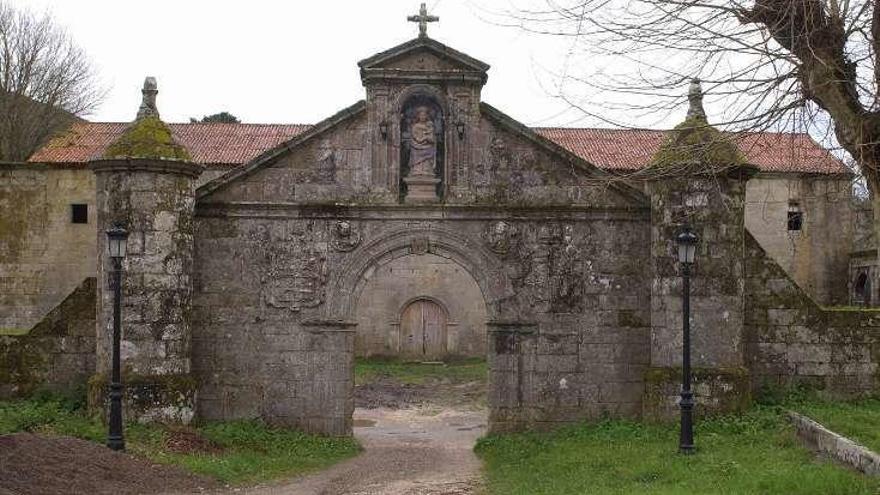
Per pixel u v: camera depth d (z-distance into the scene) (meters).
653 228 18.45
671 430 17.08
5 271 33.00
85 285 19.78
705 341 17.81
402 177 19.08
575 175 19.03
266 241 19.00
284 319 18.97
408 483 15.19
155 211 17.77
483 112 19.08
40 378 19.62
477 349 38.94
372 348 38.91
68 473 12.88
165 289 17.73
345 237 19.00
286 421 18.94
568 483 13.38
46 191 33.12
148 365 17.50
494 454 17.59
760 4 11.03
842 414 17.11
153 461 14.92
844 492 10.76
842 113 11.24
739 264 18.06
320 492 14.31
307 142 19.05
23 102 43.41
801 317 19.55
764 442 15.16
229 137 34.91
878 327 19.59
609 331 18.95
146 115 18.33
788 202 33.25
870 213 35.84
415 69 18.95
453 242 19.02
